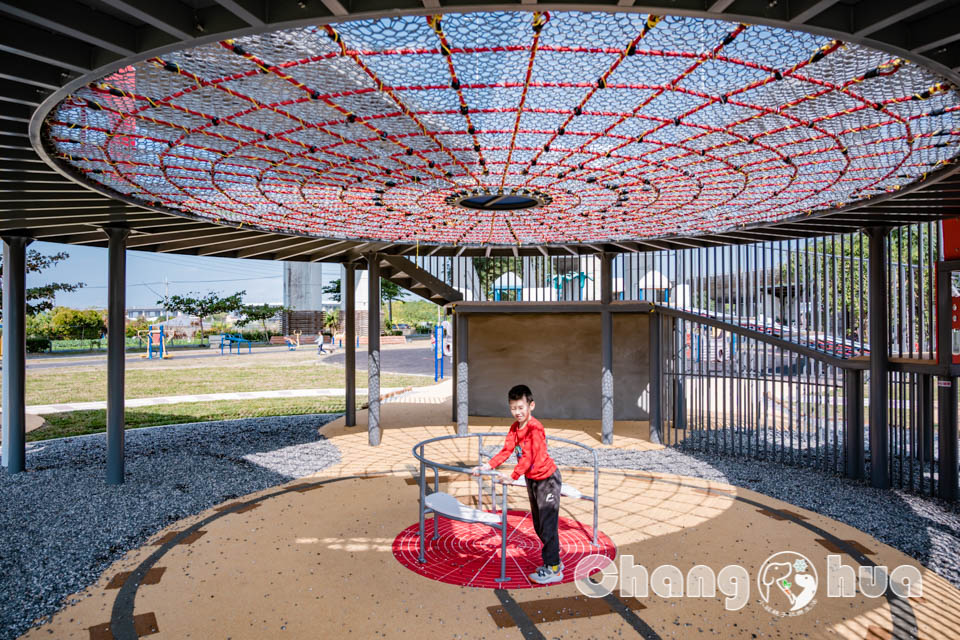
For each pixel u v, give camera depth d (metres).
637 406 13.50
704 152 5.09
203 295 56.31
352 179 5.97
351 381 12.88
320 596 4.62
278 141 4.67
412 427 12.81
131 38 3.02
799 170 5.66
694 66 3.38
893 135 4.58
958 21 2.82
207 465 9.22
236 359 34.31
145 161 5.15
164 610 4.39
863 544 5.75
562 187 6.46
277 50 3.12
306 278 53.56
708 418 10.41
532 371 13.96
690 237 10.12
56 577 5.02
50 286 30.88
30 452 10.41
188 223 8.45
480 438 6.52
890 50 3.04
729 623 4.18
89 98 3.71
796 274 9.36
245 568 5.18
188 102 3.81
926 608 4.41
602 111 4.13
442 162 5.42
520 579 4.93
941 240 7.52
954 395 7.30
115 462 8.05
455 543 5.78
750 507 6.99
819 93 3.74
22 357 8.98
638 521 6.47
